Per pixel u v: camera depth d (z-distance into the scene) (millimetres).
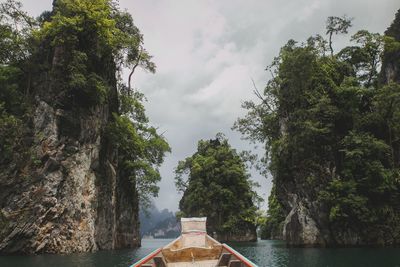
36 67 42000
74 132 40719
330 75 54312
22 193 35969
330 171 49125
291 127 52750
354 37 57375
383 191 45312
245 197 85812
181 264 13906
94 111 43969
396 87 49031
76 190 39844
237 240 83125
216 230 83000
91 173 42781
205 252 14906
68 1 41656
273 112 60188
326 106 49844
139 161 55594
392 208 46250
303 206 49688
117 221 51469
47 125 39000
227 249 14125
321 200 47531
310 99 51781
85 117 42375
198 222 18312
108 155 47875
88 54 43312
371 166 45688
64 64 40906
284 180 54625
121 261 27438
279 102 57094
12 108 39219
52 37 42312
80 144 41250
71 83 39469
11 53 42844
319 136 50000
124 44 51906
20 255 34125
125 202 54688
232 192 83750
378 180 45781
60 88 40438
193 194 85188
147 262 12391
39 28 44938
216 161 86062
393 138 50062
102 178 45406
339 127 51656
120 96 57344
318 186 48969
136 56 56844
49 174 37562
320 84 52625
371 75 56844
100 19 42438
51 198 36969
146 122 58844
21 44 42781
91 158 42969
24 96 40438
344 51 58188
